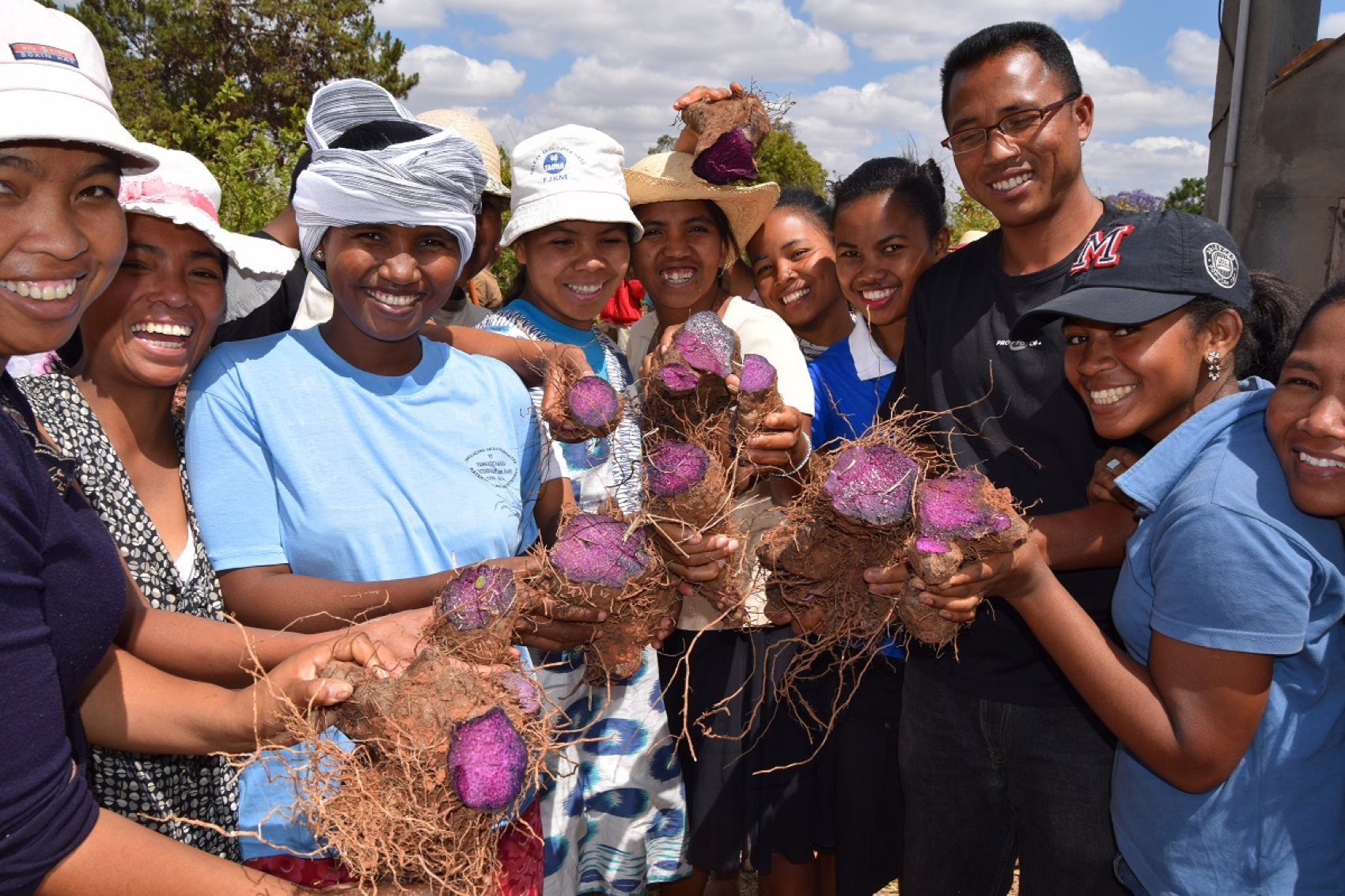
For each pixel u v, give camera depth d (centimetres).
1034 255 228
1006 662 230
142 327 178
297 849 175
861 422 300
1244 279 187
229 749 147
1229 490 153
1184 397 187
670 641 296
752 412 211
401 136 188
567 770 248
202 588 178
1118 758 192
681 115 273
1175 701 159
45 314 122
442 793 138
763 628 285
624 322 483
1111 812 196
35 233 118
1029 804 235
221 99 1113
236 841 180
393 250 183
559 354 232
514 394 214
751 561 234
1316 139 714
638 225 263
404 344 198
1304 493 142
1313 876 160
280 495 185
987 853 257
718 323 222
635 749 266
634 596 200
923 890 260
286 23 3112
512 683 155
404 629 166
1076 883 231
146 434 190
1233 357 192
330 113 204
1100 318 178
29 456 115
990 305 236
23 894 109
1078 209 223
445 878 140
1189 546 155
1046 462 226
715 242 292
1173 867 172
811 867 305
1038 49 215
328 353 193
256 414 184
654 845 275
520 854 191
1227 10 784
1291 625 147
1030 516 230
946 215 305
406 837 136
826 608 215
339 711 144
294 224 304
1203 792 163
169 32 2975
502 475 203
